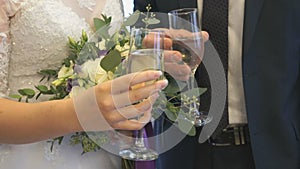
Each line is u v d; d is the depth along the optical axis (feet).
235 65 3.81
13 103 2.58
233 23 3.78
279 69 3.60
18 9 2.71
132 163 2.82
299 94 3.71
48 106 2.46
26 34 2.72
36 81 2.79
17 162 2.87
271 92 3.63
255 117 3.67
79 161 2.93
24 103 2.58
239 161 3.91
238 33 3.77
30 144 2.86
